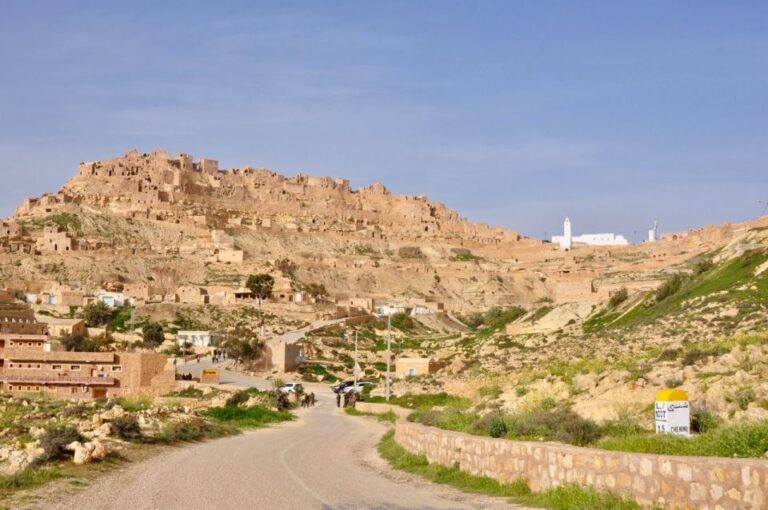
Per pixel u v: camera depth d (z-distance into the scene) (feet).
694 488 62.44
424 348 476.13
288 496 85.51
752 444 73.67
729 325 232.53
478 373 284.61
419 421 151.94
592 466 72.02
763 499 58.44
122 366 336.90
